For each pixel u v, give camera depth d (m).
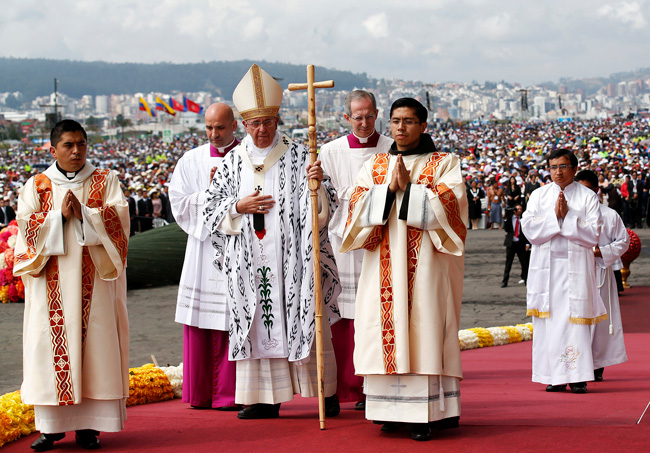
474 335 9.98
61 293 4.73
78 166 4.95
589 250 6.82
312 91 5.20
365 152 6.32
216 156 6.37
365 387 4.75
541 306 6.80
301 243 5.48
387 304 4.66
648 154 52.97
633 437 4.30
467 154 64.88
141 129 187.00
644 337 10.41
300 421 5.30
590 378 6.57
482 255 21.20
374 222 4.65
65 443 4.95
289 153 5.64
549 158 6.96
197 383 6.05
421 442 4.48
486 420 5.05
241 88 5.52
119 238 4.83
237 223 5.49
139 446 4.79
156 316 12.73
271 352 5.43
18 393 5.70
